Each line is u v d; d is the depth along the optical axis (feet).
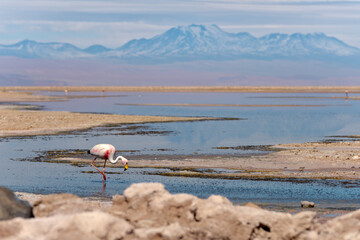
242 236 34.86
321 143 125.70
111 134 147.02
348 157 97.96
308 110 269.03
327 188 71.77
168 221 34.65
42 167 90.58
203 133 152.05
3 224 29.60
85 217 30.17
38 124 166.71
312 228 35.68
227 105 317.22
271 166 90.33
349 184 74.74
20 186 73.00
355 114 238.89
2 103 328.49
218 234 34.09
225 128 168.55
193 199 35.81
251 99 431.43
